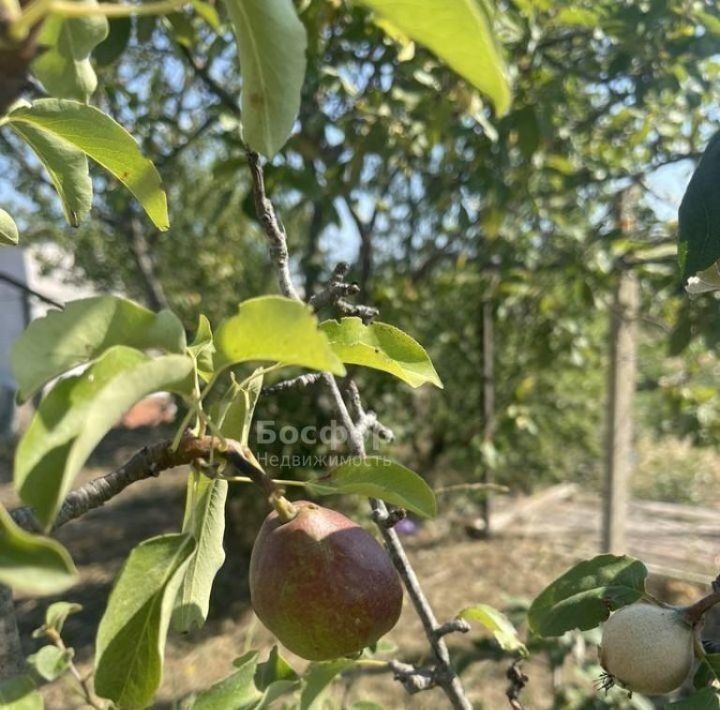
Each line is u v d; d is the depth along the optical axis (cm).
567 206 509
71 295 1252
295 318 80
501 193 394
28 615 524
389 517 154
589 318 666
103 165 130
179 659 475
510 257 527
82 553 652
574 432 830
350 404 180
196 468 100
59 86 121
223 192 460
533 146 355
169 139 555
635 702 275
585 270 493
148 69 517
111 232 729
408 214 543
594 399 834
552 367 723
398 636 490
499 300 574
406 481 112
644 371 880
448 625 157
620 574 141
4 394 1095
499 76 77
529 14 324
